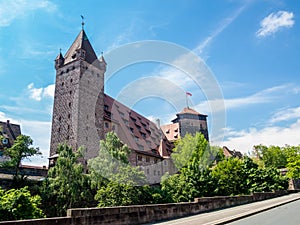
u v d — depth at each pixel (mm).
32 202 15195
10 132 46719
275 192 28594
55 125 44375
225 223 10078
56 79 47938
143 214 10219
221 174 33000
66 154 28000
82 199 25000
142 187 20906
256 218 11180
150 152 39562
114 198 19734
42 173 34312
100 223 8641
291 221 9703
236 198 18078
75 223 7973
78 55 46094
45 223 7281
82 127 40469
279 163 70812
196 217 11594
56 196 25391
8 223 6586
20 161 31391
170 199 22203
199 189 24906
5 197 14492
